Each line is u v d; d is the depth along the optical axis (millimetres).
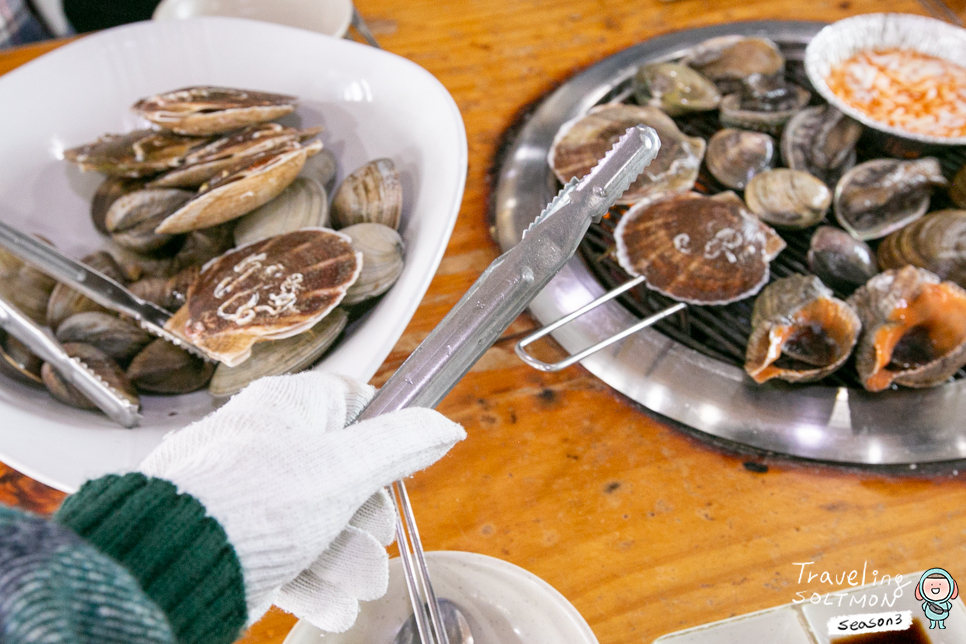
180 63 715
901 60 739
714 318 604
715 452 558
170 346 582
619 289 537
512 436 569
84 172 682
